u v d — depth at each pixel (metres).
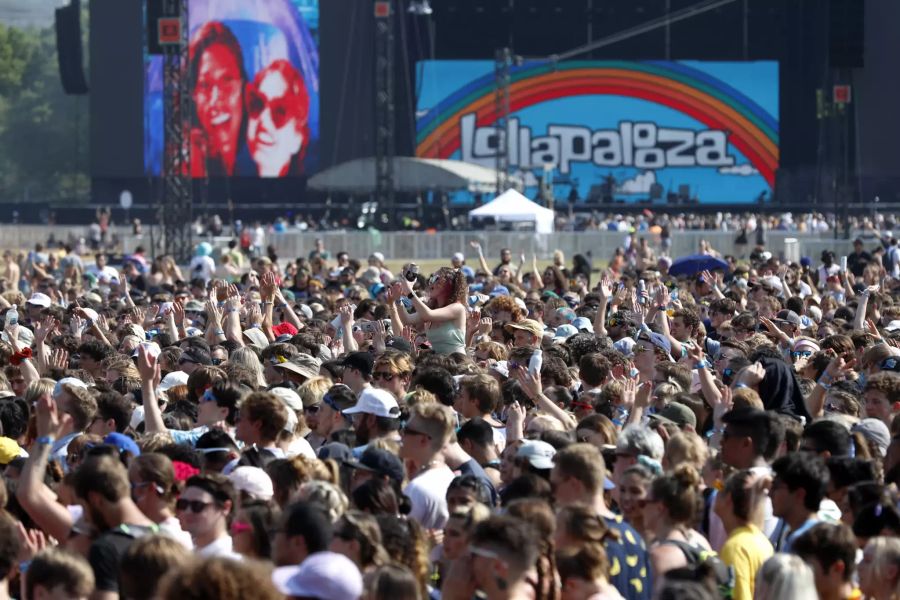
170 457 16.06
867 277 54.12
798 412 21.44
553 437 17.44
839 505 15.98
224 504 14.27
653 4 155.25
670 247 110.12
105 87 156.00
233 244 96.69
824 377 22.03
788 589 12.07
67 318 37.06
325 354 28.19
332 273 63.66
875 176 155.12
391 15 139.62
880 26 154.25
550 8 155.75
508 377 24.16
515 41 156.88
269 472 15.54
